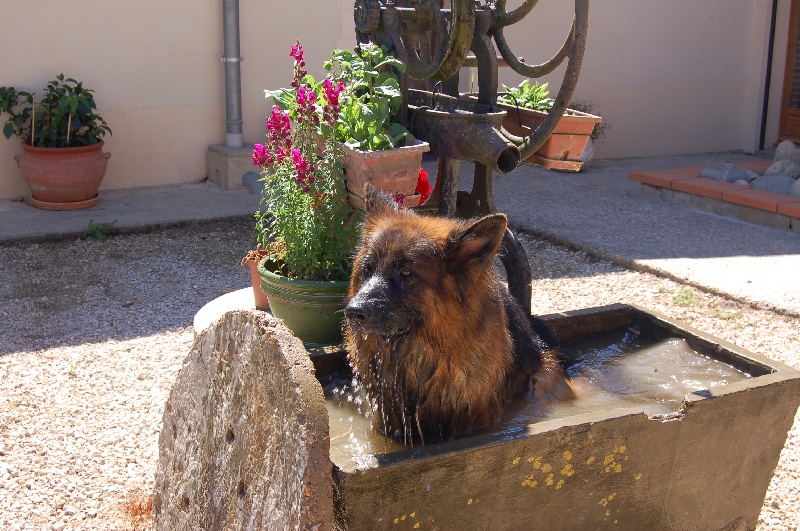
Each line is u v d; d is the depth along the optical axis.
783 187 10.55
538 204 10.69
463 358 3.30
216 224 9.52
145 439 4.82
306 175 4.23
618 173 12.92
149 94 10.48
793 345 6.32
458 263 3.28
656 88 14.25
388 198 3.67
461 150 4.44
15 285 7.53
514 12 4.63
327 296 4.16
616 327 4.70
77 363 5.88
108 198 10.17
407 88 4.65
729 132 15.10
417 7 4.70
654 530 3.48
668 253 8.59
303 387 2.58
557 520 3.17
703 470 3.50
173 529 3.30
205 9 10.59
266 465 2.71
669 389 3.87
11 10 9.47
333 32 11.41
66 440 4.77
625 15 13.60
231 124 10.78
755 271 8.00
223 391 3.04
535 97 5.25
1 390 5.38
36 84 9.78
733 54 14.85
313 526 2.48
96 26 9.98
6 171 9.86
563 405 3.75
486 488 2.92
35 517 4.00
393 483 2.70
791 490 4.38
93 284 7.63
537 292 7.54
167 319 6.81
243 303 5.24
